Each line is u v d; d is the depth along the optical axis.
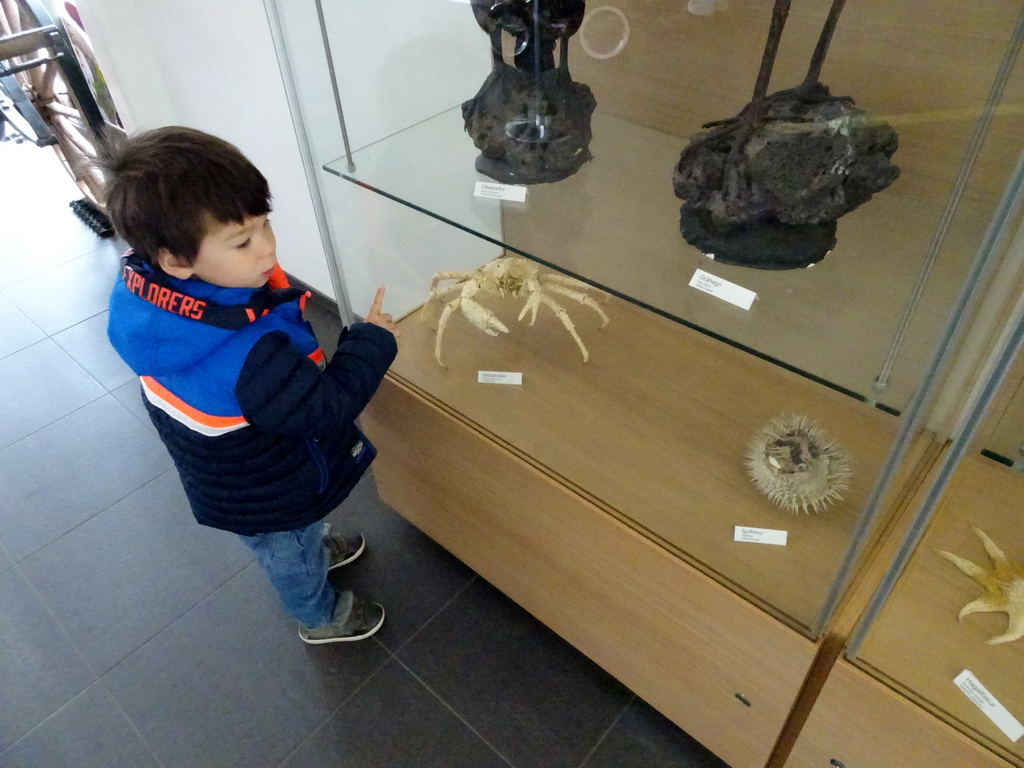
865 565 0.88
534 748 1.25
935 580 0.86
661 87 1.00
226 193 0.79
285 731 1.29
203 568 1.57
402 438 1.31
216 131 2.12
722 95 0.95
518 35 0.92
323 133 1.14
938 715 0.75
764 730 1.01
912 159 0.77
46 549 1.62
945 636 0.81
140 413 1.97
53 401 2.01
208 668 1.39
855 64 0.82
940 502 0.92
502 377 1.21
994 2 0.69
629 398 1.16
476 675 1.36
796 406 1.04
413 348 1.29
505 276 1.18
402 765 1.24
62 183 3.01
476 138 1.03
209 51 1.87
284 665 1.39
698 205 0.88
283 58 1.04
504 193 1.03
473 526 1.33
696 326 0.85
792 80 0.88
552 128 0.98
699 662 1.02
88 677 1.38
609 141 1.07
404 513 1.55
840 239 0.81
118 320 0.85
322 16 1.01
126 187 0.78
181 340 0.83
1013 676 0.78
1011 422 0.79
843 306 0.78
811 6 0.82
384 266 1.26
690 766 1.22
